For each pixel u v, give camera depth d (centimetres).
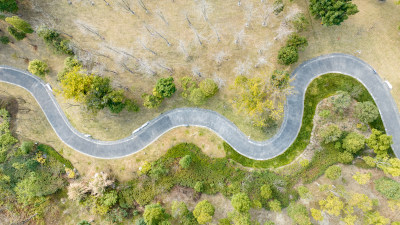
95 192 4588
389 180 4388
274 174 4766
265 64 4888
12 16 4653
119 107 4656
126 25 4928
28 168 4922
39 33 4666
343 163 4706
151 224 4275
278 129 4894
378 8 4828
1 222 4859
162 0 4888
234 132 4919
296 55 4509
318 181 4719
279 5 4556
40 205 4888
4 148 4881
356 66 4894
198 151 4872
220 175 4781
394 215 4509
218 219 4722
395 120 4800
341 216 4619
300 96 4931
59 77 4638
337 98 4609
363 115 4512
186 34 4909
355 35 4878
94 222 4850
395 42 4816
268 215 4706
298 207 4419
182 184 4788
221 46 4909
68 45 4744
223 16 4888
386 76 4841
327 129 4556
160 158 4897
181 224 4703
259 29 4875
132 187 4856
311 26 4881
